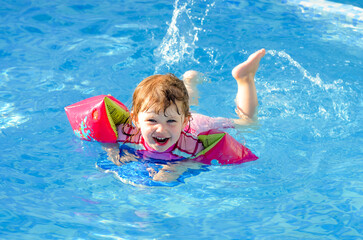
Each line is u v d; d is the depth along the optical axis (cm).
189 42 539
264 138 375
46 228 266
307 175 329
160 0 665
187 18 605
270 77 466
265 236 264
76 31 571
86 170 330
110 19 604
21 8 631
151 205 295
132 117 330
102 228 269
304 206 295
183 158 340
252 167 340
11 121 389
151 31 569
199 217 283
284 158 351
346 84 454
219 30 573
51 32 566
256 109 398
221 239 261
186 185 317
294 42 546
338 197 304
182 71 478
